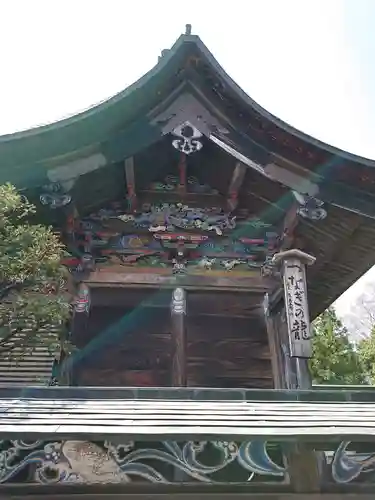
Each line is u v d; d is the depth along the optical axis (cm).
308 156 749
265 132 747
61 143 696
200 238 823
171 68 730
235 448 533
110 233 813
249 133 752
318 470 547
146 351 872
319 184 760
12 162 683
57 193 715
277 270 809
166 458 524
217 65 737
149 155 794
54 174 705
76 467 516
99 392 549
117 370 852
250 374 863
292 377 709
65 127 689
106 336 869
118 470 519
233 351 876
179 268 800
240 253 823
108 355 861
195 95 757
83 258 785
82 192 771
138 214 834
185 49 730
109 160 727
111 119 715
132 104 722
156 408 511
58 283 620
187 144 743
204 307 845
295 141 743
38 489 505
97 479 515
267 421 476
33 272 566
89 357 845
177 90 753
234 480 536
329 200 758
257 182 802
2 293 573
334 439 443
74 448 523
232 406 529
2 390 537
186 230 831
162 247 813
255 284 802
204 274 802
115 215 828
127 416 479
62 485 509
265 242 832
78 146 707
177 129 745
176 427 448
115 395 549
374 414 524
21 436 423
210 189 872
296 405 546
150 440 433
